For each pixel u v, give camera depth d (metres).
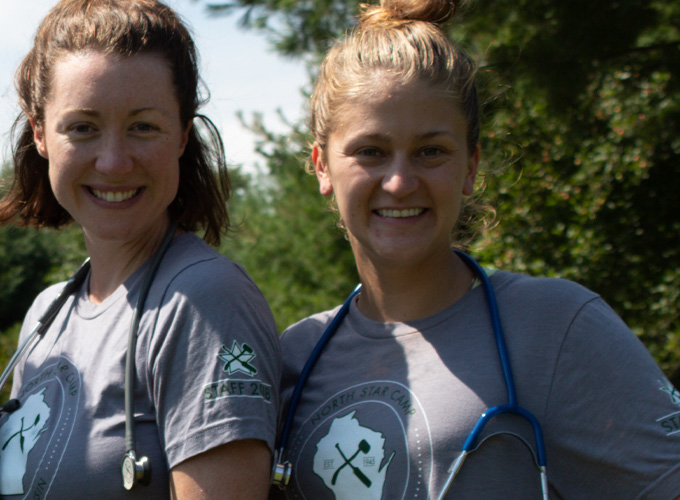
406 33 1.70
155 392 1.60
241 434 1.54
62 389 1.70
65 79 1.71
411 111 1.62
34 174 2.08
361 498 1.55
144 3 1.80
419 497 1.50
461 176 1.70
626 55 4.65
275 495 1.71
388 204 1.66
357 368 1.73
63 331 1.87
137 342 1.64
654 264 6.38
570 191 6.76
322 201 7.79
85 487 1.56
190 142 1.98
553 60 4.45
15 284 13.31
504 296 1.67
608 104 6.32
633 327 6.64
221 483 1.53
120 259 1.85
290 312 7.67
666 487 1.41
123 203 1.77
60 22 1.77
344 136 1.69
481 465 1.50
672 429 1.45
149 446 1.59
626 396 1.48
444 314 1.69
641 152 6.19
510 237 6.89
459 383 1.57
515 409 1.51
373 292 1.80
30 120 1.92
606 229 6.59
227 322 1.61
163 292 1.68
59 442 1.61
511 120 4.41
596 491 1.50
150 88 1.73
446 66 1.67
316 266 7.78
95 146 1.73
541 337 1.57
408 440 1.54
